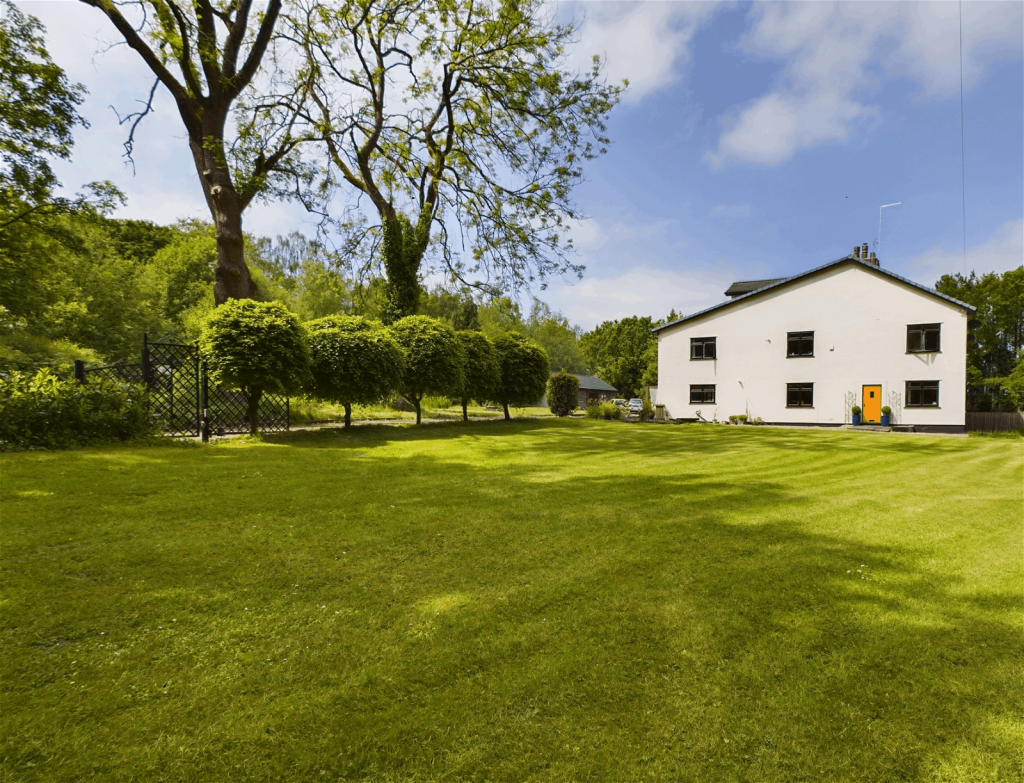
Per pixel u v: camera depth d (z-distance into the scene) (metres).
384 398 13.29
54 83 15.98
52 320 20.31
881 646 2.44
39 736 1.60
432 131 20.97
